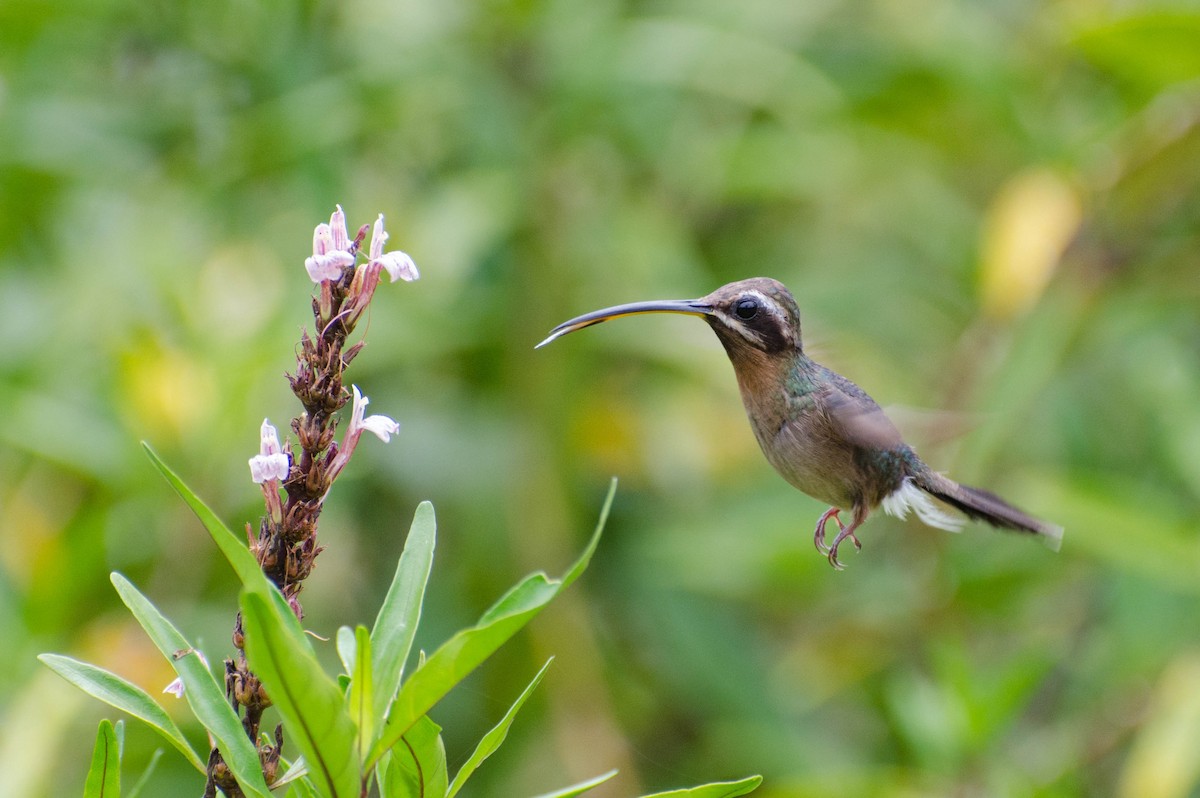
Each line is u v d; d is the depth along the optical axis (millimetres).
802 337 7590
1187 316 11531
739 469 11008
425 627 10008
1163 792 8391
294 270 9828
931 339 11586
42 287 10141
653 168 10969
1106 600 10672
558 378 10055
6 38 9914
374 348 9430
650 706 10727
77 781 8656
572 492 10062
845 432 6512
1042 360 9469
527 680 9828
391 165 10602
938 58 10656
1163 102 9781
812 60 11438
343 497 9680
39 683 8094
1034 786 8461
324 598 9922
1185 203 9992
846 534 6809
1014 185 10312
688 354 10102
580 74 10102
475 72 10242
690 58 10297
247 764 3773
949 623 10203
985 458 9312
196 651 3906
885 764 10516
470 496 9969
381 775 4059
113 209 10398
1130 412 11477
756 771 10008
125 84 10320
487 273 10344
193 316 9156
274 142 9680
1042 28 11672
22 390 9250
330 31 10430
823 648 10492
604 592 10516
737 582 10422
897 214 11984
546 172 10195
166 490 8742
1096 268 9641
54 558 8609
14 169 9914
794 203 12055
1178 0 9570
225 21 10203
